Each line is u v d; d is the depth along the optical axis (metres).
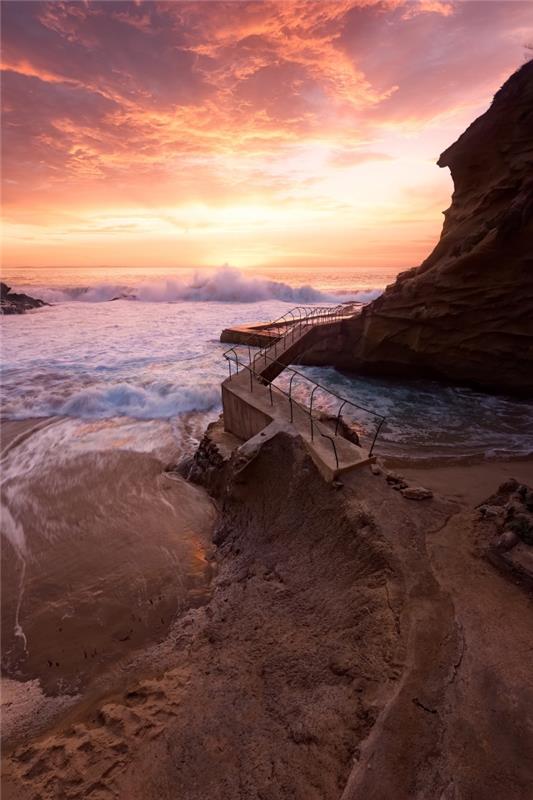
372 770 2.81
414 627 3.95
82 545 7.26
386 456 10.30
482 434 11.83
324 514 6.00
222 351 21.70
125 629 5.42
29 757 3.71
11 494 8.96
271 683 3.92
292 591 5.16
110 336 25.88
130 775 3.28
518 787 2.68
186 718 3.74
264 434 7.61
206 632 5.02
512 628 3.92
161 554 6.96
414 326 16.44
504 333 14.12
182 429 12.60
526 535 4.93
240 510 7.27
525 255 12.82
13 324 30.17
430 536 5.27
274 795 2.91
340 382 17.91
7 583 6.36
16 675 4.83
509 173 13.27
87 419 13.43
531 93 12.40
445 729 3.04
